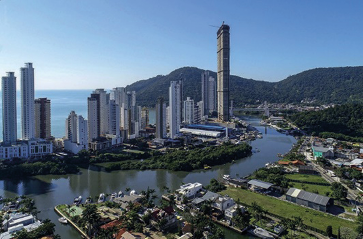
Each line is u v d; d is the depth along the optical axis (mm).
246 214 157875
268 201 179125
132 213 149750
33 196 195500
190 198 187250
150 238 136500
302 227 144000
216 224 156000
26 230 135500
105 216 157625
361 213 152750
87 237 139500
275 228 143500
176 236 138875
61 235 146000
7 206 171250
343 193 178625
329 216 156750
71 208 169750
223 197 171875
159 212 152125
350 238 128500
